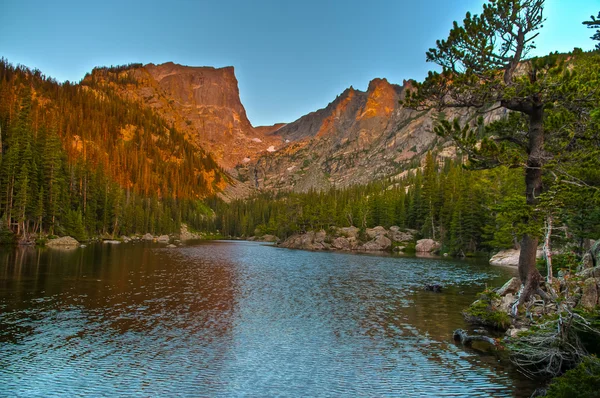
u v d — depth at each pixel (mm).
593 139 23188
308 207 138625
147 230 150250
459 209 93000
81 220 100500
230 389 16625
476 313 28047
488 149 23969
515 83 23766
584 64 25031
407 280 50219
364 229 130000
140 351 20984
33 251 70000
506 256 75375
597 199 21203
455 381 17891
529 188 24938
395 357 21078
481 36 23531
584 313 19000
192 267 58562
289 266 65125
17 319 26141
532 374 18828
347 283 47062
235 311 30969
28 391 15812
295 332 25594
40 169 93500
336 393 16469
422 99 24969
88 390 16109
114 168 189125
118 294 35656
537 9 23844
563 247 42188
